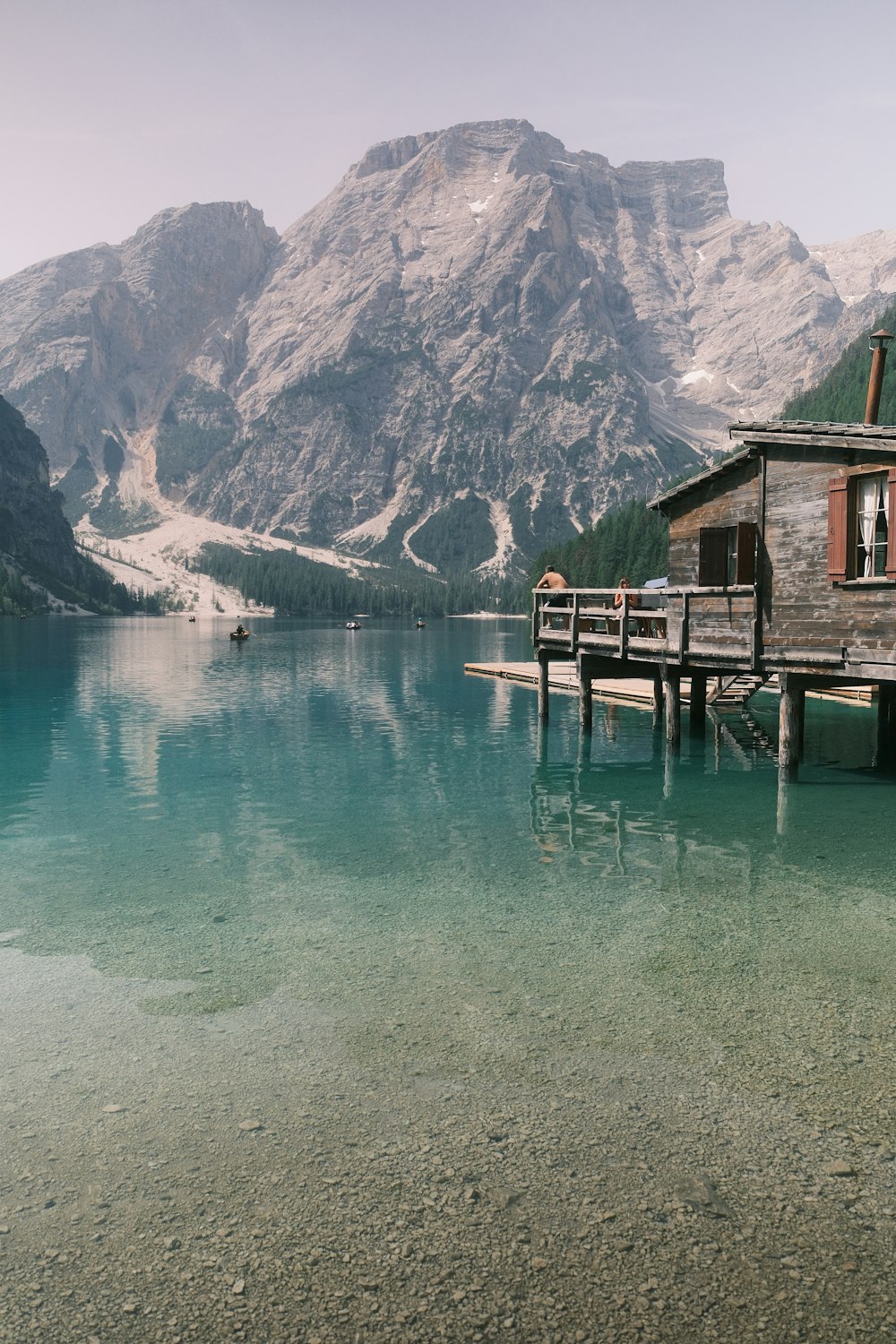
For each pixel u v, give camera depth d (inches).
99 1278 209.8
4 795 848.9
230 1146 262.8
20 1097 291.4
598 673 1213.7
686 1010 355.9
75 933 456.1
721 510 901.8
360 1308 199.6
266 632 6466.5
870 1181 244.1
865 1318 195.8
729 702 1338.6
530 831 689.6
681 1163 252.4
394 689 1990.7
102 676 2379.4
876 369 885.8
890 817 732.0
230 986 382.6
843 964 407.2
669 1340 189.8
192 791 866.1
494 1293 204.1
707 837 668.1
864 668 717.9
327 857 613.6
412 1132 269.1
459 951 425.7
